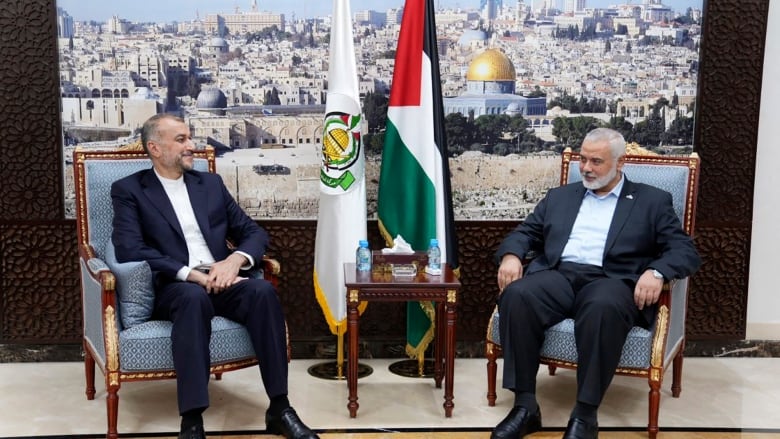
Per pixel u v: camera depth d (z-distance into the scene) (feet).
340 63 10.92
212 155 10.95
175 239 9.72
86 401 10.28
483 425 9.59
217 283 9.20
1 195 11.50
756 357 12.46
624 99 12.07
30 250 11.64
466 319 12.28
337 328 11.11
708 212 12.17
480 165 12.06
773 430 9.55
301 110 11.82
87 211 10.19
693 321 12.38
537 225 10.49
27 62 11.30
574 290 9.86
